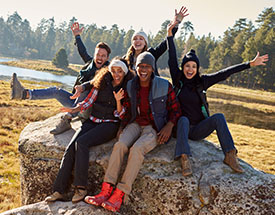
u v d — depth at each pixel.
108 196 3.46
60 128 4.34
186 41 133.38
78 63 147.00
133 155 3.40
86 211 3.34
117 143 3.53
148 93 3.75
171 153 3.86
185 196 3.44
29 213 3.46
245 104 47.66
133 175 3.38
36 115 17.14
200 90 4.01
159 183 3.58
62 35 179.88
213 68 96.62
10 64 90.25
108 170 3.48
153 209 3.61
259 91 80.12
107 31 163.38
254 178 3.39
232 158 3.54
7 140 11.28
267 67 85.25
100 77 3.86
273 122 31.50
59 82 56.28
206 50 112.44
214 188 3.35
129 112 3.85
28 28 178.62
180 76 4.17
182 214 3.44
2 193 6.65
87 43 146.00
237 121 29.62
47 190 4.13
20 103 22.27
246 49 88.12
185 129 3.62
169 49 4.39
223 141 3.60
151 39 130.25
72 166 3.71
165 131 3.67
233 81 91.12
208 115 4.07
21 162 4.26
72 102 4.91
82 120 4.25
